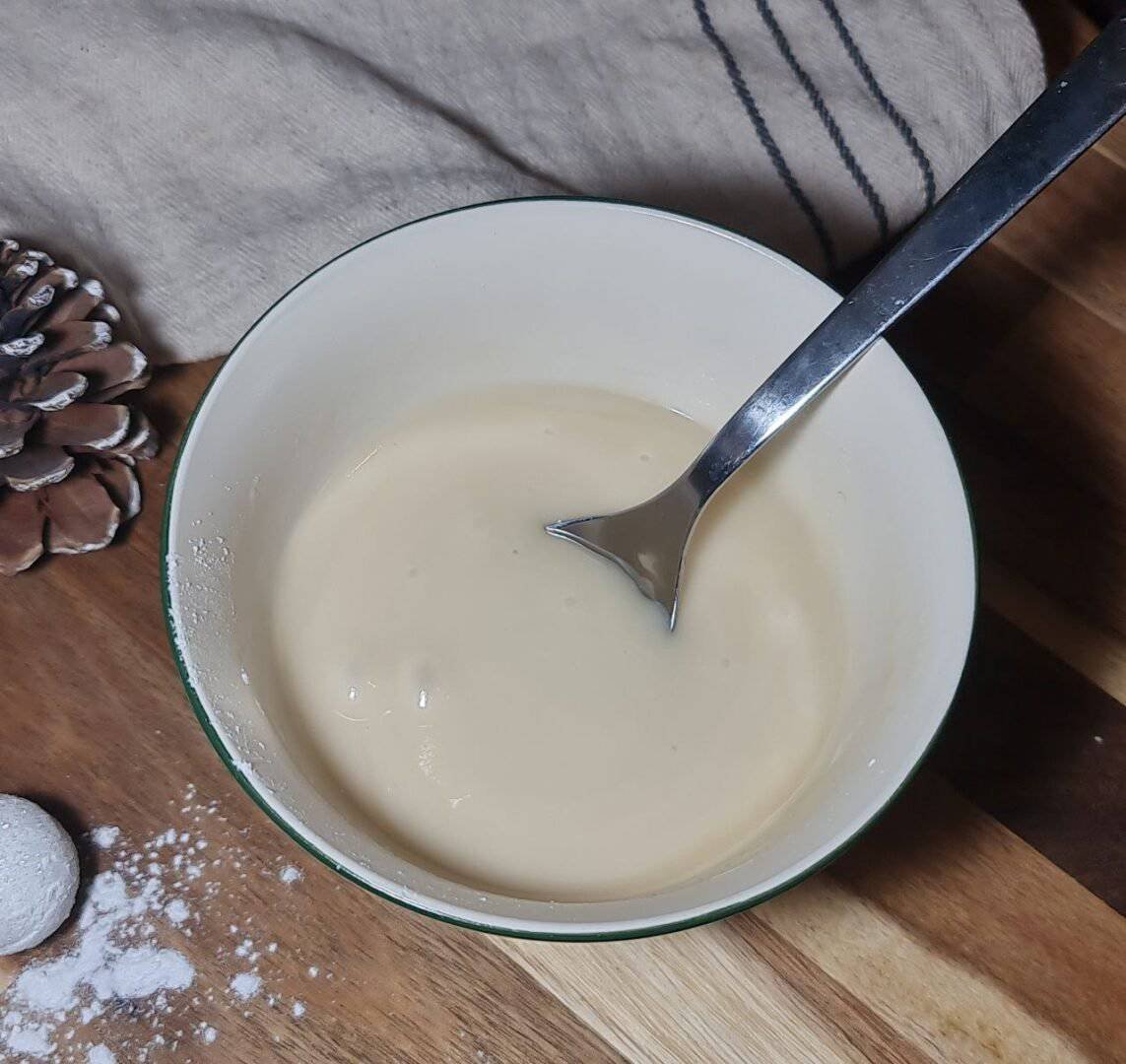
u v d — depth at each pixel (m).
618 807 0.44
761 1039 0.45
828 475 0.46
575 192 0.52
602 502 0.48
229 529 0.43
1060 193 0.53
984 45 0.53
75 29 0.51
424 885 0.39
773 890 0.38
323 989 0.45
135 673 0.48
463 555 0.47
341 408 0.47
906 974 0.45
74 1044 0.45
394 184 0.51
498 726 0.45
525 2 0.54
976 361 0.51
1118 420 0.51
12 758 0.47
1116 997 0.45
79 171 0.51
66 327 0.48
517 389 0.49
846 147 0.52
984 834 0.46
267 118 0.51
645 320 0.47
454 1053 0.45
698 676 0.46
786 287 0.45
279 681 0.45
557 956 0.45
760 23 0.54
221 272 0.51
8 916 0.44
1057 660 0.48
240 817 0.46
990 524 0.49
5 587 0.48
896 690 0.41
